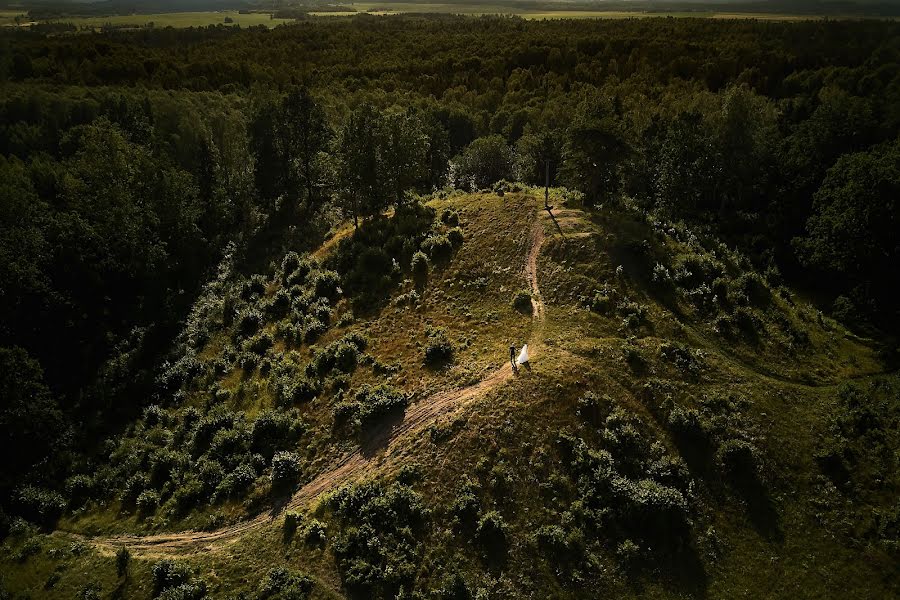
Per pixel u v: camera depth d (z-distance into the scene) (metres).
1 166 85.19
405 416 47.25
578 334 53.16
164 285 75.38
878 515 42.53
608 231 65.12
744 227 87.69
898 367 58.62
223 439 48.69
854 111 89.94
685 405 47.78
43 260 65.75
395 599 35.72
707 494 42.38
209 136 101.31
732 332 56.41
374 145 76.12
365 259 68.38
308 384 52.84
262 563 39.00
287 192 97.38
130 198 73.88
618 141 71.00
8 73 125.25
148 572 39.78
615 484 40.97
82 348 62.91
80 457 51.34
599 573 37.44
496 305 58.50
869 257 66.94
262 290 70.69
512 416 45.00
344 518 40.31
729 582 38.19
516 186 79.75
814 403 50.94
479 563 37.56
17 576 40.94
